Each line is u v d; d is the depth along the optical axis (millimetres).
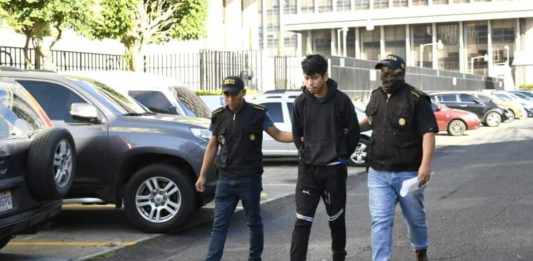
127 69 22062
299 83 29125
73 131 8758
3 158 6184
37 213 6672
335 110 5992
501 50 106250
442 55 109312
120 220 9805
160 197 8672
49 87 9008
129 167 8766
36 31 17641
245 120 6484
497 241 7859
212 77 26516
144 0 22281
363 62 31859
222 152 6543
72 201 8836
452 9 104625
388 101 5953
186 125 8836
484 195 11219
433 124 5828
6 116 6590
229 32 80188
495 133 28000
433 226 8789
